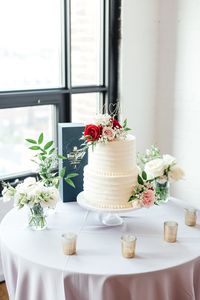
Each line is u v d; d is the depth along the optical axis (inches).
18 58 96.6
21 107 97.9
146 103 119.0
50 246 59.0
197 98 107.8
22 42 96.5
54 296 53.0
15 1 93.4
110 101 114.0
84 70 109.9
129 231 64.1
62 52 103.7
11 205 95.0
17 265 57.2
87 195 65.9
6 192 65.1
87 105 112.0
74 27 104.0
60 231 64.2
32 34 98.0
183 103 112.2
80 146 75.4
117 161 62.7
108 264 53.4
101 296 51.2
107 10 108.0
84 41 107.8
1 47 93.0
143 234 63.1
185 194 115.4
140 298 52.0
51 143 68.9
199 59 105.3
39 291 54.4
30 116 101.4
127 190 62.7
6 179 96.5
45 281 53.5
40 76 101.7
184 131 113.3
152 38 115.6
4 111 96.0
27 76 99.2
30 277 55.2
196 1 103.5
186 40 108.1
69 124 77.2
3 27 92.5
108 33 109.3
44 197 62.5
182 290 54.3
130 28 109.9
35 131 103.6
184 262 53.7
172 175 68.1
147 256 55.7
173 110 115.9
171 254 56.3
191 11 105.3
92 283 51.1
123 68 111.2
